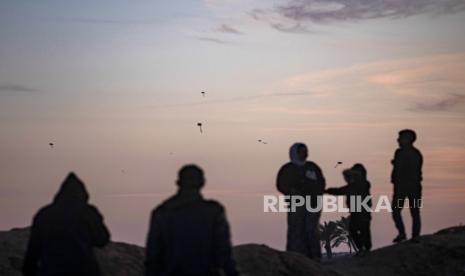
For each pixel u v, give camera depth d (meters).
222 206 7.13
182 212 6.99
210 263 6.98
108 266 11.69
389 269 14.57
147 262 7.04
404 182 15.46
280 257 12.98
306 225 14.07
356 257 15.45
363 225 15.46
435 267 14.53
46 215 7.71
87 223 7.81
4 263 11.50
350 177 15.41
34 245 7.71
